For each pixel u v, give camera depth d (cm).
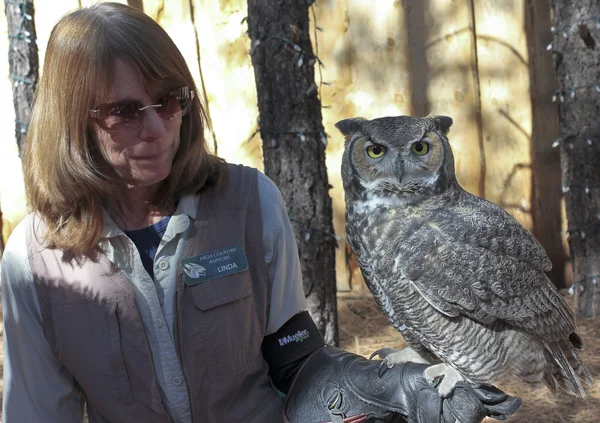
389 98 559
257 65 419
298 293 204
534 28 539
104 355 179
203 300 183
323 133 430
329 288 439
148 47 168
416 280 225
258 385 197
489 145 554
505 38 542
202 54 570
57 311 180
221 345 184
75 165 172
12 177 600
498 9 539
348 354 203
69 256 180
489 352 234
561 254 562
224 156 579
